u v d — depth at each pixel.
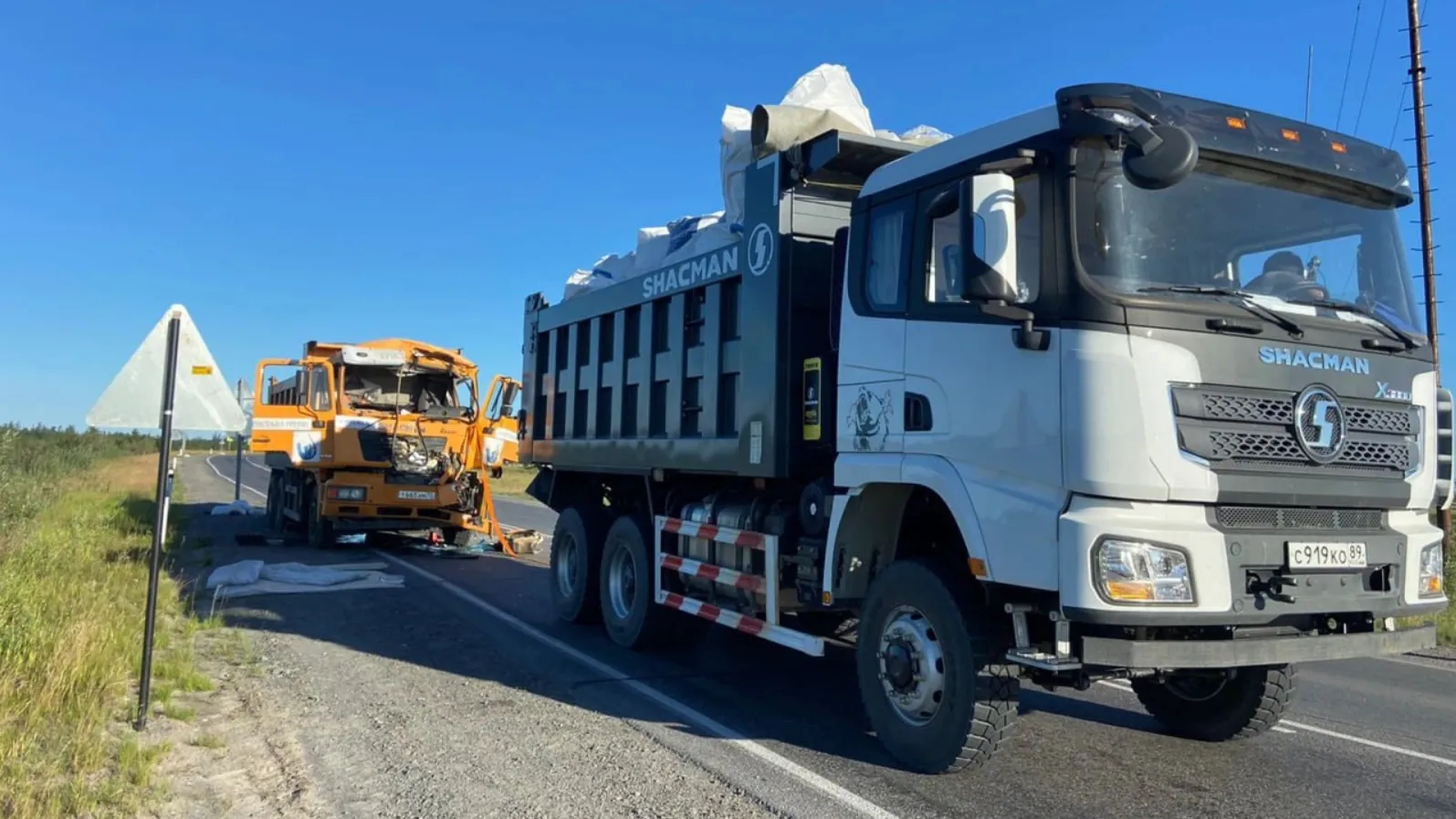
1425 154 12.63
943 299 5.34
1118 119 4.56
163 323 6.27
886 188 5.83
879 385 5.72
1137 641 4.48
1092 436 4.44
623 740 5.93
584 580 9.59
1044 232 4.75
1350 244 5.32
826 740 5.98
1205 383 4.50
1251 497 4.51
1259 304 4.76
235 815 4.61
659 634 8.57
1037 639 5.00
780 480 6.99
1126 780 5.37
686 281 7.95
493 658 8.20
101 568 11.14
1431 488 5.20
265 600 10.73
